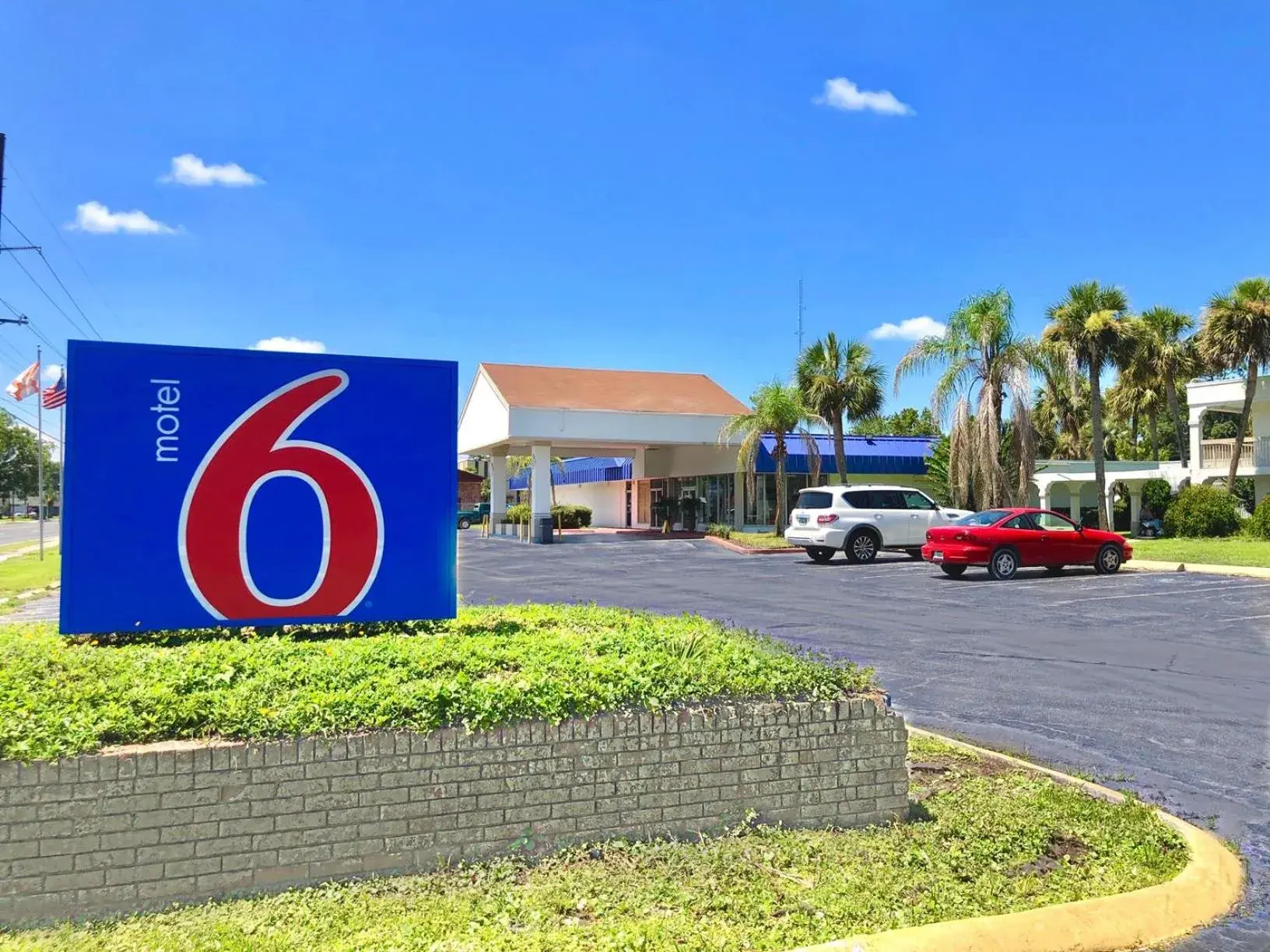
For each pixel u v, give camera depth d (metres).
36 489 121.44
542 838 4.57
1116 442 55.75
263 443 6.44
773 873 4.50
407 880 4.25
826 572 22.08
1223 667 10.20
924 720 7.95
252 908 3.96
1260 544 26.67
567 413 33.25
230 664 5.09
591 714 4.72
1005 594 17.16
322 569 6.55
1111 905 4.23
